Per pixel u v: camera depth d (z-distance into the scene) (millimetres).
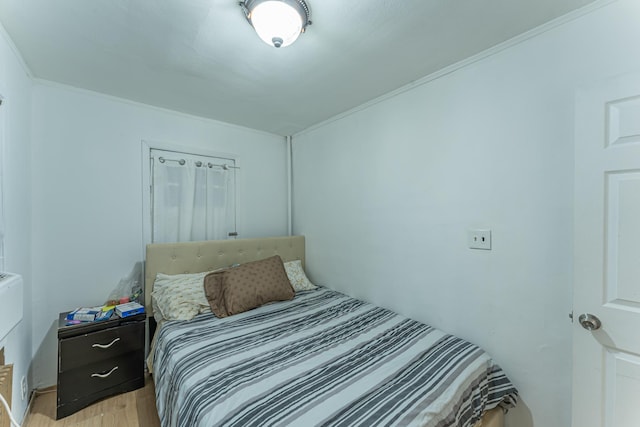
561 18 1313
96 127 2123
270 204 3076
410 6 1240
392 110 2104
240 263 2613
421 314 1917
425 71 1805
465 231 1682
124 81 1939
